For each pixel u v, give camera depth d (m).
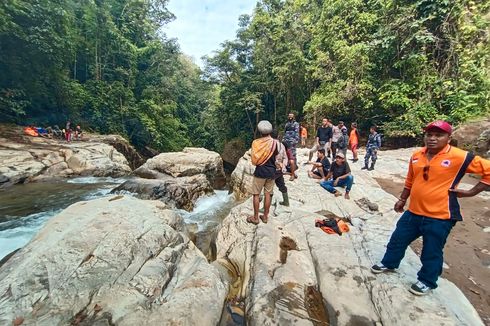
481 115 10.91
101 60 25.75
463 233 4.76
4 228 5.84
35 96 17.52
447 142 2.59
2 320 2.39
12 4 14.26
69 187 9.48
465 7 12.12
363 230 4.38
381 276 3.09
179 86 37.91
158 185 8.25
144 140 27.22
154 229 3.91
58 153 12.08
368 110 15.91
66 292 2.71
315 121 18.14
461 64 12.10
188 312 2.63
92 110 22.81
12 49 15.11
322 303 2.85
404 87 13.52
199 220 7.05
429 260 2.66
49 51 15.82
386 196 6.11
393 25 13.63
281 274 3.25
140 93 30.12
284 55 20.23
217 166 12.23
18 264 3.04
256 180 4.27
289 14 22.09
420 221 2.72
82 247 3.25
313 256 3.63
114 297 2.74
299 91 22.50
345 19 16.97
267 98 25.45
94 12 24.31
